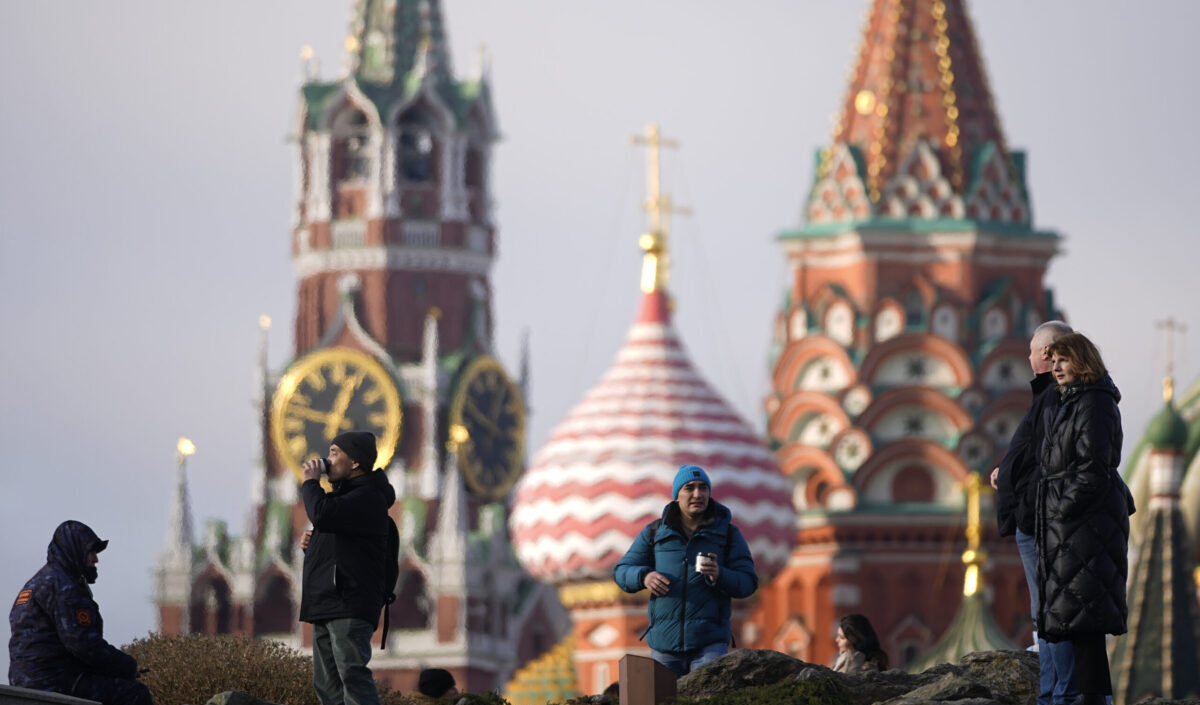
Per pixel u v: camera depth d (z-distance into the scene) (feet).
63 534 247.09
